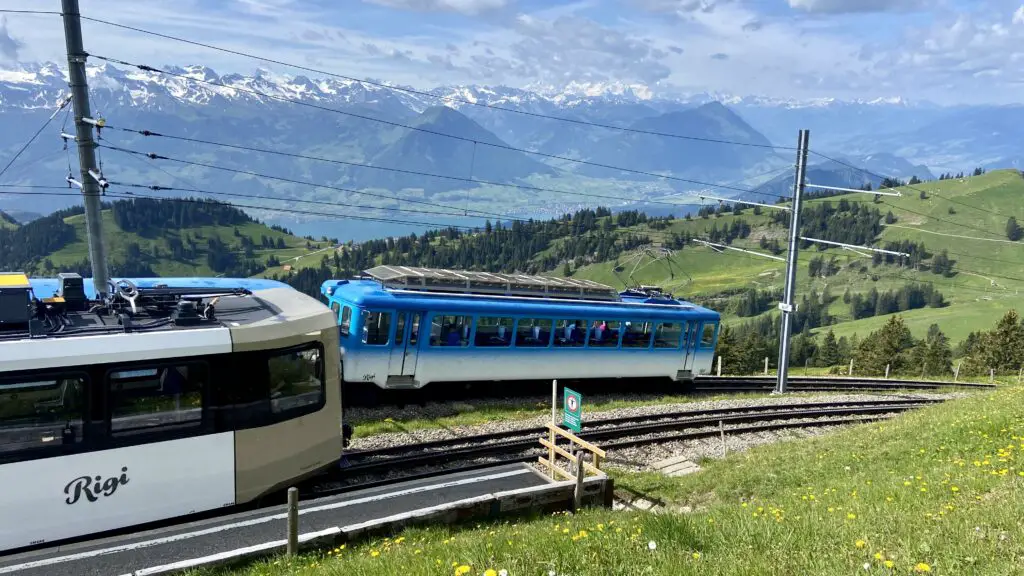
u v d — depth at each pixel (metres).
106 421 10.27
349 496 12.45
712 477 15.73
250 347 11.62
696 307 30.95
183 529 10.52
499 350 24.58
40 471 9.77
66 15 14.18
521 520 11.72
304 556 9.35
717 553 7.03
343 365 21.95
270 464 12.12
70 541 10.13
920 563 5.81
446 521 11.17
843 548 6.63
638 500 14.90
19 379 9.55
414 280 23.73
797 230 32.34
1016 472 9.85
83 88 14.65
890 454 14.34
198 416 11.15
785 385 32.84
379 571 7.68
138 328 10.98
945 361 74.81
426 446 17.97
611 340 27.36
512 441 19.11
